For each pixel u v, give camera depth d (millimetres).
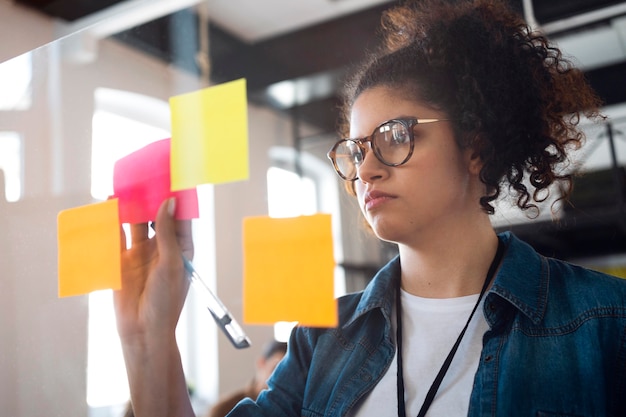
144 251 914
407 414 682
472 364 675
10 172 1134
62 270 1017
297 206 1007
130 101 1147
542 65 758
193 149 885
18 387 1052
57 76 1174
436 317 719
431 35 757
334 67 1227
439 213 715
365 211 745
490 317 681
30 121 1149
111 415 962
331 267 751
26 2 1363
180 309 898
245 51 1260
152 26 1207
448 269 725
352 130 774
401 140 713
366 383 729
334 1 1235
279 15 1241
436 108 714
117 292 926
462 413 650
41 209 1089
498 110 705
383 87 752
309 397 769
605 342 630
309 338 813
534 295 675
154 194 916
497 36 746
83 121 1126
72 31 1376
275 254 790
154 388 885
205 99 879
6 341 1077
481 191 719
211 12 1228
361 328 774
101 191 1052
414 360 709
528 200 764
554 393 622
